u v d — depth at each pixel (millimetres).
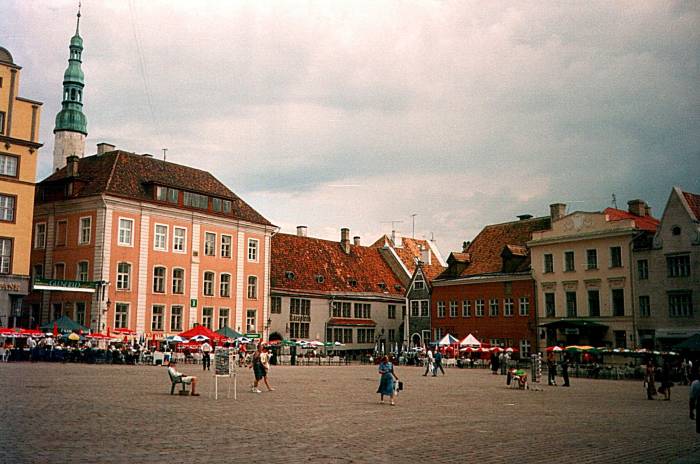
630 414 22359
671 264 54969
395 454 13133
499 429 17453
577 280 62219
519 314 67188
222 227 67688
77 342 51906
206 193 66000
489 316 69875
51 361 47375
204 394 25797
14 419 16469
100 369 40375
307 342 63344
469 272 73438
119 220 58688
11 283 51000
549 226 70562
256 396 25797
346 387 31891
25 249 52250
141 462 11531
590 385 40125
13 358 46344
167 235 62438
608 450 14242
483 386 35875
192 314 63688
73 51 87875
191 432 15250
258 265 71125
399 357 68500
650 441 15703
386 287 87375
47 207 61469
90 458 11750
